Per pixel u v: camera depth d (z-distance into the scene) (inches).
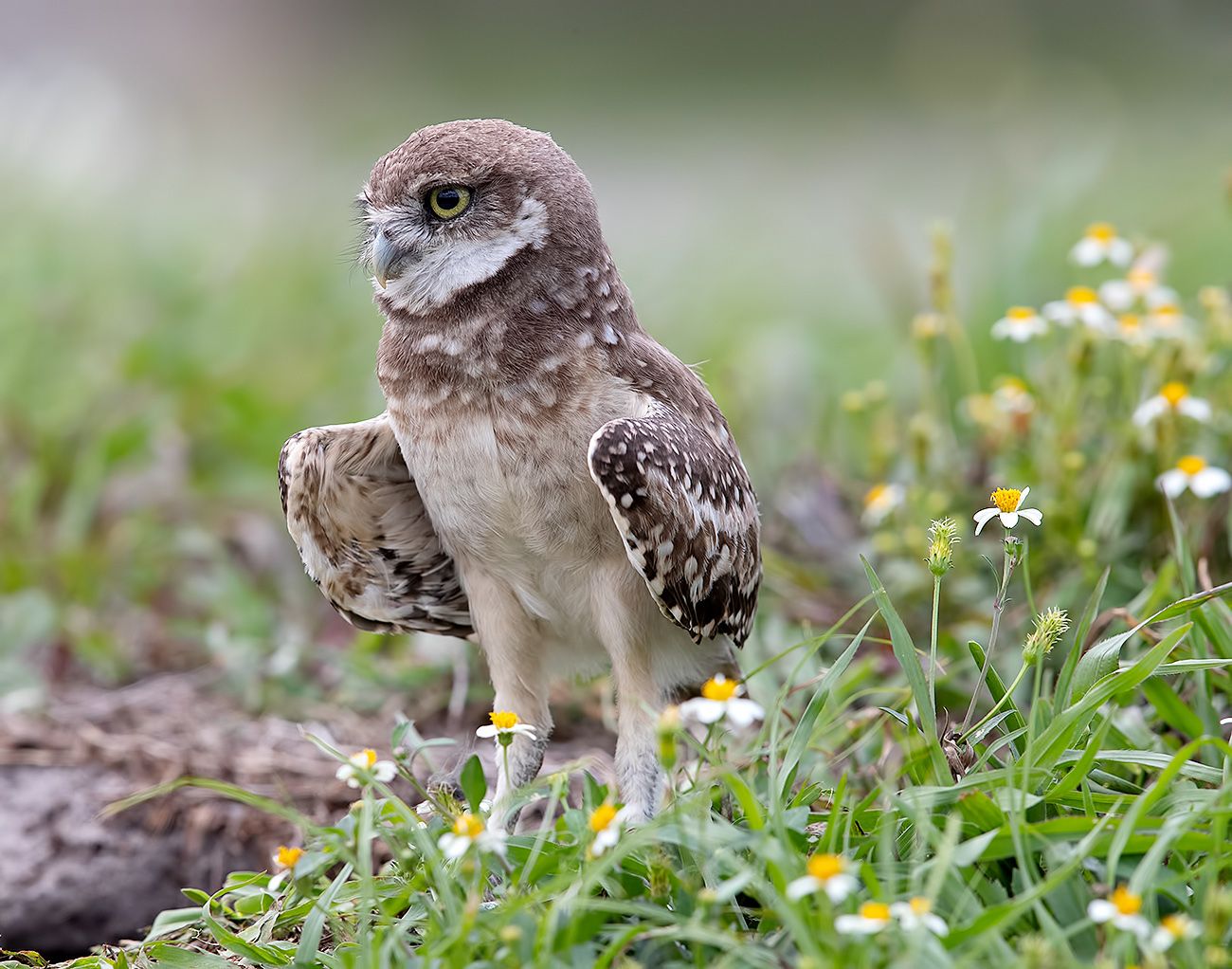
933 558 268.1
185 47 1277.1
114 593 474.6
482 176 309.0
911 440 439.2
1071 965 212.2
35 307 593.9
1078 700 270.2
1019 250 530.0
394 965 241.3
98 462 506.0
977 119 1055.6
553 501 304.8
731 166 1089.4
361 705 404.5
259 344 615.8
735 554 315.9
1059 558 386.6
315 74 1369.3
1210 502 375.9
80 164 739.4
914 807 240.2
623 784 302.7
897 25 1578.5
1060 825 239.5
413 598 346.3
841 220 917.2
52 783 382.9
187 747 389.4
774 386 567.2
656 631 318.7
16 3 1228.5
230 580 455.8
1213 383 408.5
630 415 305.6
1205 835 236.5
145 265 660.1
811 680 338.0
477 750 366.6
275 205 856.9
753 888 241.3
